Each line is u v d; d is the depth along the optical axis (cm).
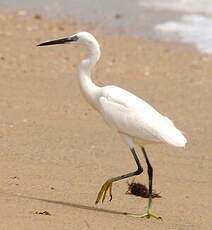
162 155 1593
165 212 1272
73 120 1783
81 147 1596
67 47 2452
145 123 1230
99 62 2320
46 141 1616
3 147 1553
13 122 1730
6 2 3025
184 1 3061
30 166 1450
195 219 1248
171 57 2420
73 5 3039
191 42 2584
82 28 2698
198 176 1484
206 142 1698
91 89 1304
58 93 1991
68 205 1242
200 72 2288
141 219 1217
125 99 1259
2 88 1997
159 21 2814
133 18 2864
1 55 2308
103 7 3019
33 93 1975
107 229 1137
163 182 1438
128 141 1262
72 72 2197
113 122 1262
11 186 1323
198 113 1916
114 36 2620
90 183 1382
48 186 1343
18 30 2606
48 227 1112
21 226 1104
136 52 2452
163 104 1977
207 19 2839
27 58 2298
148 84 2144
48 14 2866
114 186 1389
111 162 1519
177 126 1808
